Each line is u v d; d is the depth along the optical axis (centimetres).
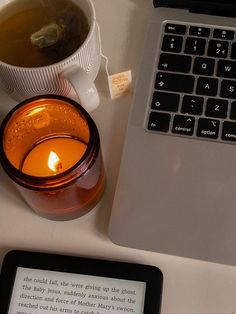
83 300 32
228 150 36
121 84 38
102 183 35
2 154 29
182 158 35
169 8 40
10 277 33
